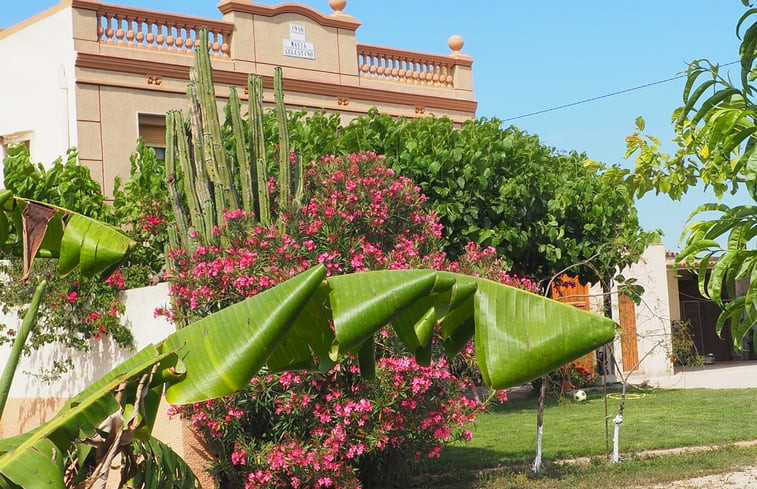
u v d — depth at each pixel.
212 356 4.19
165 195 13.36
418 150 14.67
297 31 19.17
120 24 17.09
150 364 4.16
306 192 10.62
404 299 3.96
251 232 9.56
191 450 9.53
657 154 7.03
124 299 11.13
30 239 5.65
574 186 16.02
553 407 17.69
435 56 21.48
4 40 17.98
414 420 9.10
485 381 3.80
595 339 3.70
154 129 17.31
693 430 13.98
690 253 4.25
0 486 3.84
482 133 15.18
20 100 17.61
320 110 15.48
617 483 10.38
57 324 11.58
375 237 10.22
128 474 4.79
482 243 15.18
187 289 9.41
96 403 4.17
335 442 8.69
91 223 5.67
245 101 18.19
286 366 4.59
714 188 5.94
